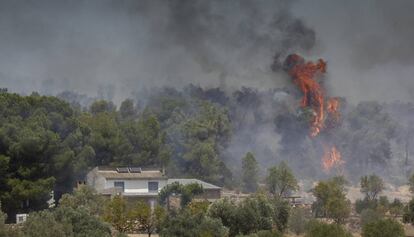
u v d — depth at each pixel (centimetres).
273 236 7806
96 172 12738
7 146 11156
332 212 10856
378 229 8431
